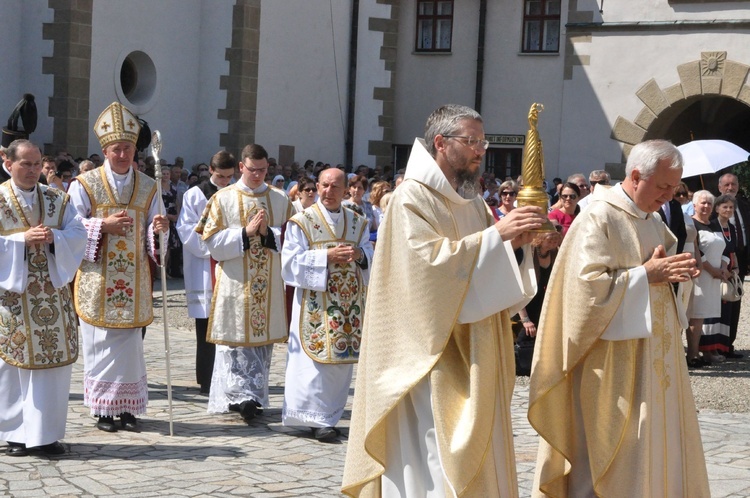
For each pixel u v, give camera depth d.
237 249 9.23
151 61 23.36
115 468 7.45
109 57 22.34
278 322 9.45
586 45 26.53
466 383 5.17
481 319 5.12
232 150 24.31
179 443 8.29
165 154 23.84
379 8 27.52
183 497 6.75
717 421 9.70
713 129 28.78
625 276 5.62
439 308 5.07
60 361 7.73
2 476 7.18
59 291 7.86
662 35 25.66
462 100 28.58
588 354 5.76
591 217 5.78
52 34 21.62
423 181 5.26
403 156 29.27
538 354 5.87
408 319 5.16
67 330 7.84
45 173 13.59
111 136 8.85
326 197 8.88
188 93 24.33
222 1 24.33
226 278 9.33
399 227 5.23
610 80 26.33
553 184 27.08
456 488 5.01
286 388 8.70
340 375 8.59
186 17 24.11
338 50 26.84
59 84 21.56
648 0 25.78
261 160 9.59
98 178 8.86
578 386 5.83
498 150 28.25
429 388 5.18
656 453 5.66
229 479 7.21
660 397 5.71
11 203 7.78
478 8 28.34
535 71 27.64
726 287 12.91
